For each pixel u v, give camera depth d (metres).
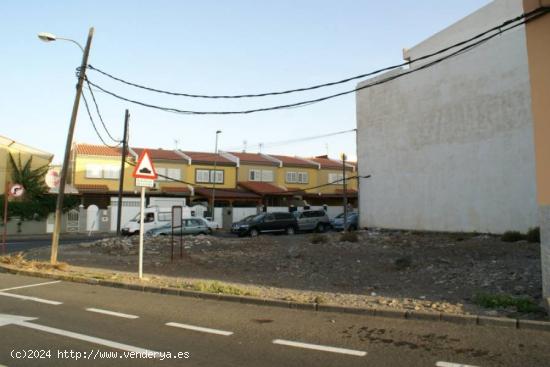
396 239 22.64
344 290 11.01
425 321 7.43
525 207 19.94
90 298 9.61
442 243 20.20
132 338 6.40
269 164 50.41
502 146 21.12
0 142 38.38
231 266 15.84
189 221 30.94
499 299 8.25
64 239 31.30
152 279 11.80
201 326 7.15
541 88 8.16
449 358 5.50
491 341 6.21
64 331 6.76
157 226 31.83
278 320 7.59
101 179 41.88
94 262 16.22
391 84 28.12
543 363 5.28
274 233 33.19
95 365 5.23
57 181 37.09
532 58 8.31
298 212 35.75
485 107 22.06
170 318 7.71
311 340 6.34
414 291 10.66
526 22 8.41
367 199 29.84
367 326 7.14
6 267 14.07
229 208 43.41
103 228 38.69
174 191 43.53
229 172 48.28
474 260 15.00
